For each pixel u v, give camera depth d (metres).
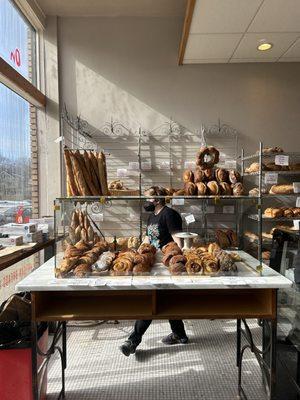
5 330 1.81
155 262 2.05
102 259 1.88
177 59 3.74
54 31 3.71
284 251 2.17
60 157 3.75
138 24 3.74
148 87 3.76
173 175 3.75
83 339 2.79
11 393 1.79
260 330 2.91
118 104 3.77
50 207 3.76
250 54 3.48
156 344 2.68
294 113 3.76
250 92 3.75
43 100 3.67
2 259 2.00
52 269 2.00
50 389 2.12
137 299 1.98
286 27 2.86
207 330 2.93
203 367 2.35
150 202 2.63
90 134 3.76
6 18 2.96
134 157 3.76
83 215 2.27
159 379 2.22
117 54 3.75
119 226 3.38
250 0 2.43
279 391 1.96
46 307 1.86
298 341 1.88
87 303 1.92
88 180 1.96
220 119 3.75
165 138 3.75
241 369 2.21
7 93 2.99
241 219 2.63
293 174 3.68
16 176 3.19
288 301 1.97
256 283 1.71
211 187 2.11
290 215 3.40
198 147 3.75
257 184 3.72
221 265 1.83
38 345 1.84
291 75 3.74
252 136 3.76
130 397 2.04
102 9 3.62
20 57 3.29
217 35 3.01
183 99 3.75
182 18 3.73
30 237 2.48
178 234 2.38
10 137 3.05
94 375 2.27
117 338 2.81
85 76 3.76
